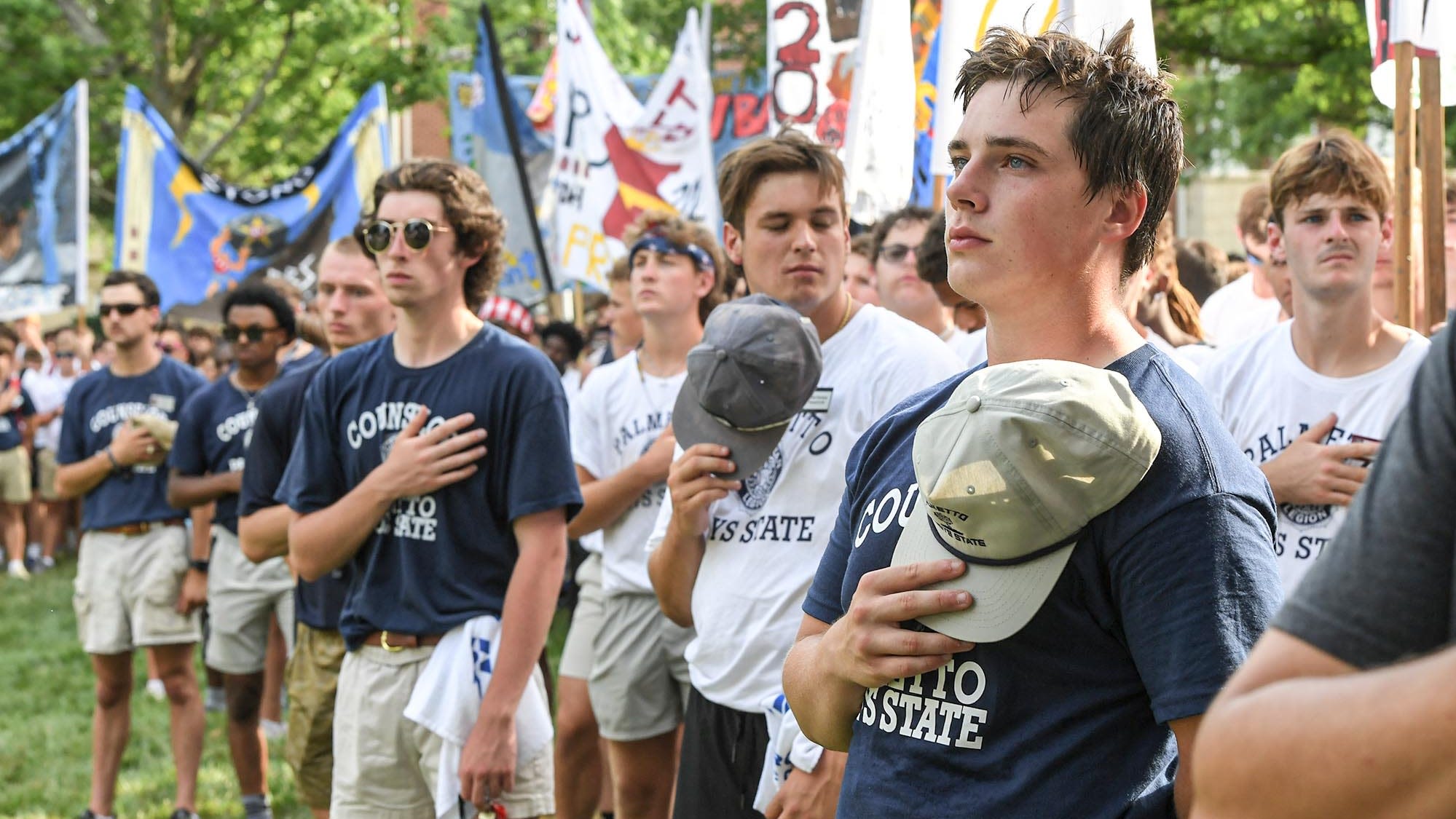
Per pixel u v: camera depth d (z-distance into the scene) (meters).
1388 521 0.91
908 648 1.55
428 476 3.15
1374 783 0.80
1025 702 1.52
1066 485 1.44
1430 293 3.59
